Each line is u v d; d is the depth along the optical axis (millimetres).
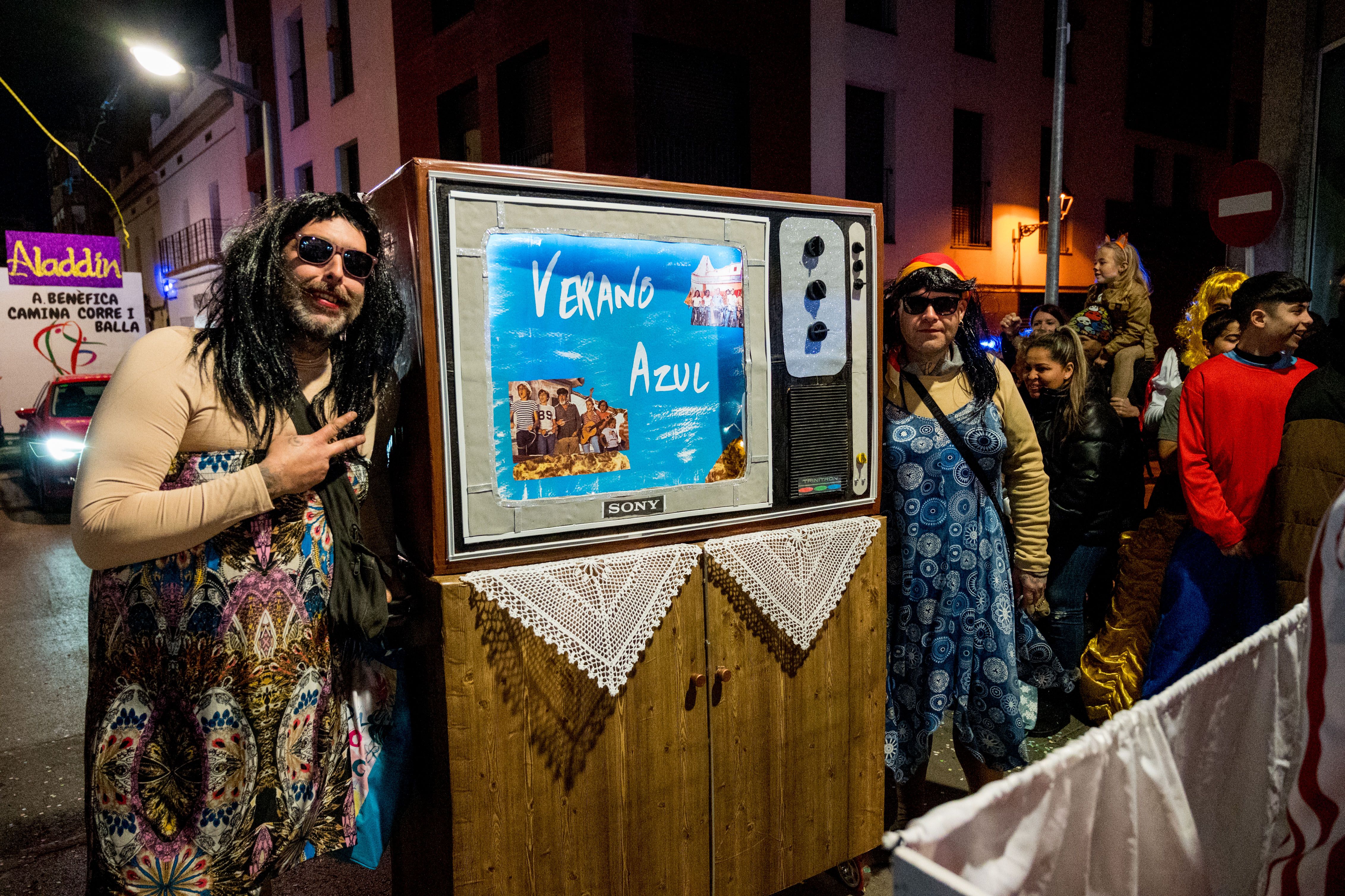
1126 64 13523
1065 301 13180
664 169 8336
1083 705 3303
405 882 1858
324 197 1466
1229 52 15312
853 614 2031
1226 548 2443
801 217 1860
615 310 1637
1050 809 824
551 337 1574
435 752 1579
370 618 1506
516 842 1595
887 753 2217
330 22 12281
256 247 1409
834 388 1965
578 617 1595
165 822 1385
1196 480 2475
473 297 1487
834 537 1960
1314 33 4617
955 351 2121
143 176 23344
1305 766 845
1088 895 893
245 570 1402
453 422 1492
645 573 1672
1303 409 2264
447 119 9984
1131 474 3469
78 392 8234
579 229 1575
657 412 1710
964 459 2098
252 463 1415
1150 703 941
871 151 10633
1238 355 2494
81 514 1310
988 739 2188
